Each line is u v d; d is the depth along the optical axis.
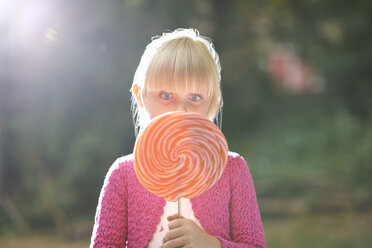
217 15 12.61
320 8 13.87
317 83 16.89
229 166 1.61
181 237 1.37
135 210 1.55
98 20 8.20
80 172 8.00
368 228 6.94
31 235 7.24
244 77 13.18
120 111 8.41
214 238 1.43
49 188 7.79
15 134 7.98
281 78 16.58
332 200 8.21
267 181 9.72
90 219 7.65
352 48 14.32
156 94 1.49
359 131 10.88
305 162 10.85
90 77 8.20
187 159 1.33
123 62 8.55
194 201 1.54
